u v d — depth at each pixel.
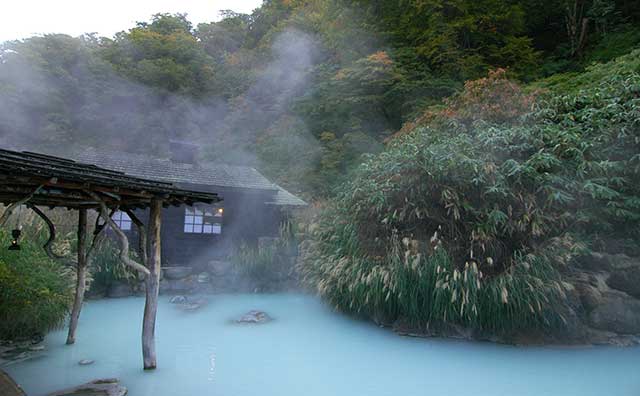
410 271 5.34
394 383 3.82
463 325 5.27
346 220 7.04
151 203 3.98
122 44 34.59
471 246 5.53
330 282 6.47
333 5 23.91
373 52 19.64
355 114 19.64
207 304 7.54
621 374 4.10
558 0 18.77
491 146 6.72
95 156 10.52
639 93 7.39
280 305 7.53
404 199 6.26
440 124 9.09
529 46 17.39
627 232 6.41
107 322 5.91
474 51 16.94
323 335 5.47
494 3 17.25
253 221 11.49
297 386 3.70
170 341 5.09
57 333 5.20
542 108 8.06
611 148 6.63
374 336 5.43
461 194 5.95
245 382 3.76
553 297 4.99
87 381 3.68
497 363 4.41
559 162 6.31
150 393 3.42
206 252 10.80
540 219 5.63
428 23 17.89
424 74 16.81
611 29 16.69
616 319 5.23
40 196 3.86
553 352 4.78
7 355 4.30
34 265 5.16
